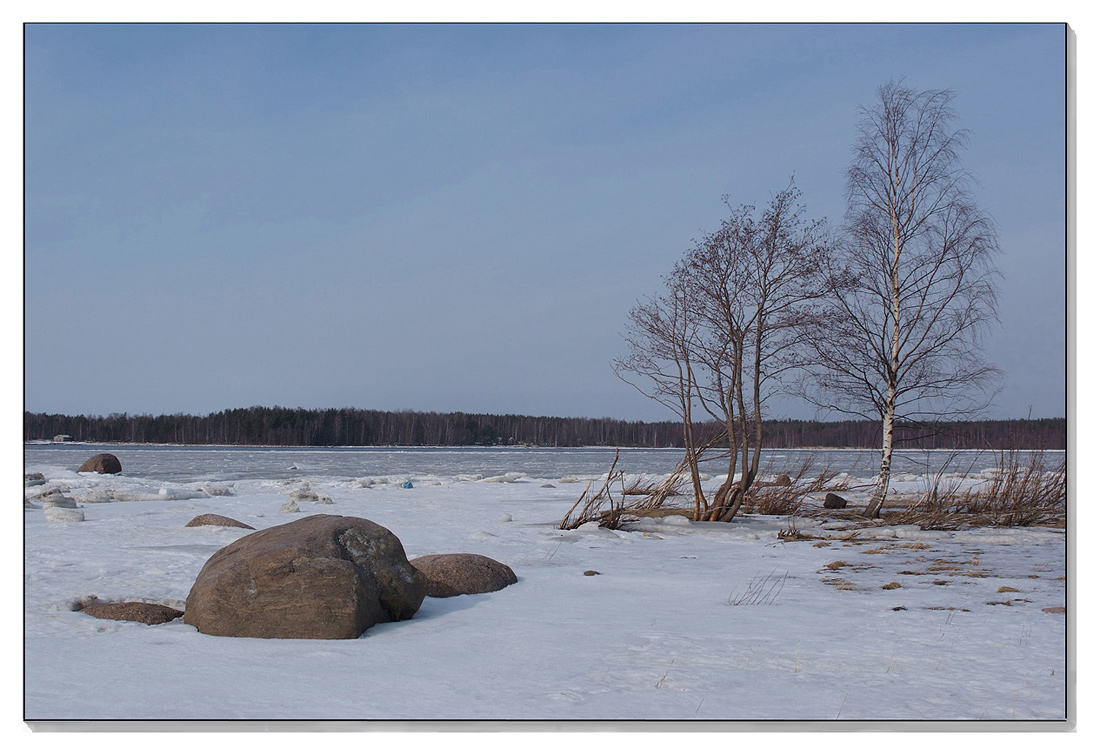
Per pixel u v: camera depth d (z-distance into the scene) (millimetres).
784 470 32094
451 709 5895
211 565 8914
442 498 27266
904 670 7039
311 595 8258
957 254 20859
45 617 8602
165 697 6102
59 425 103938
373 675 6801
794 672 6969
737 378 21188
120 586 10109
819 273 20500
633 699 6168
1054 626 8875
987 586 11719
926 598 10703
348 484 33344
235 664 7062
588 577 12484
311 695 6199
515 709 5887
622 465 63562
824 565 13953
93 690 6250
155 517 18531
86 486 28203
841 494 29609
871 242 21328
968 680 6754
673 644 7969
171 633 8211
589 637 8297
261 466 57656
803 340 21000
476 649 7762
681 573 12984
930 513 21375
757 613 9656
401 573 9164
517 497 27906
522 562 13836
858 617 9398
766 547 16578
